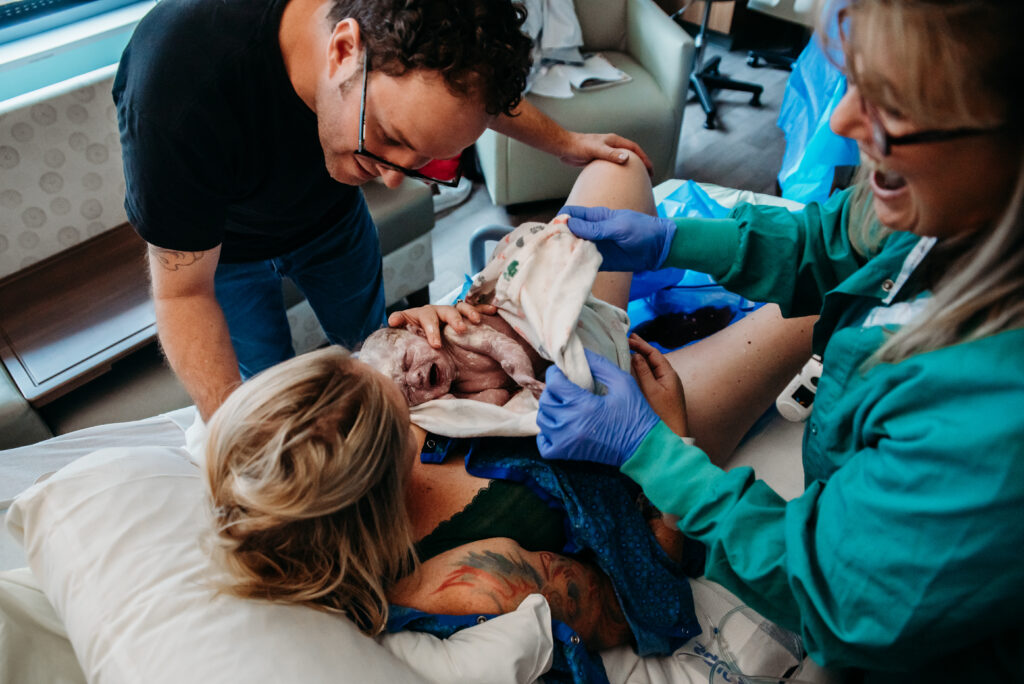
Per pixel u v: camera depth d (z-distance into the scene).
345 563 0.76
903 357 0.66
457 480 1.00
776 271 1.09
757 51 3.78
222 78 0.96
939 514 0.57
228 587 0.78
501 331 1.14
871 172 0.61
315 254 1.52
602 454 0.96
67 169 1.98
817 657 0.71
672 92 2.64
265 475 0.68
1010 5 0.43
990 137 0.49
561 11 2.60
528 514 1.00
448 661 0.81
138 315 1.88
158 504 0.89
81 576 0.81
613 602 1.05
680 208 1.87
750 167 3.15
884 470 0.62
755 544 0.76
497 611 0.88
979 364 0.57
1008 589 0.56
